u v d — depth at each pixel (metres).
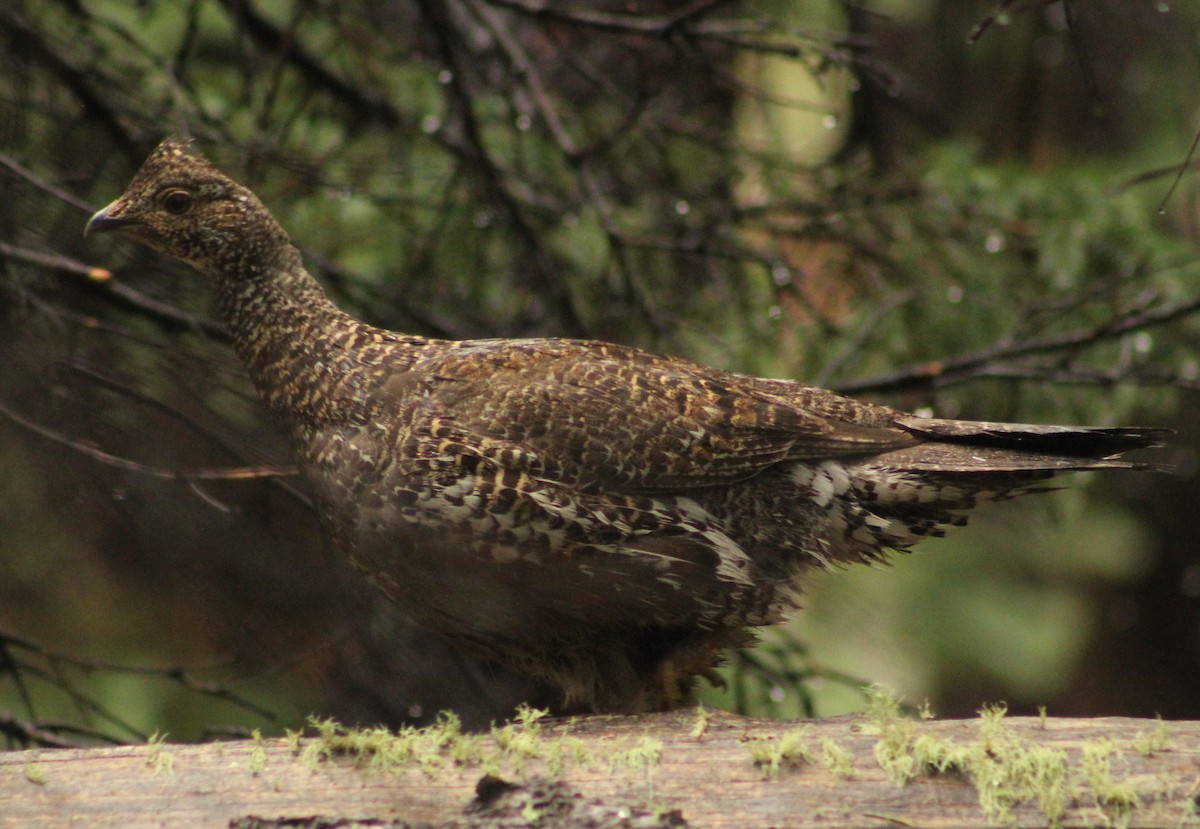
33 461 9.23
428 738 5.68
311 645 9.99
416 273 10.63
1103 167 13.73
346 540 6.67
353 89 11.42
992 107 14.59
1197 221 13.80
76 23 10.16
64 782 5.47
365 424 6.60
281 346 6.89
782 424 6.92
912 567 17.66
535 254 10.40
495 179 10.23
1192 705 19.95
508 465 6.42
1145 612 19.88
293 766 5.54
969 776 5.29
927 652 17.19
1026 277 11.81
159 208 7.01
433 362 6.73
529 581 6.46
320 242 11.17
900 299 10.95
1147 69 13.98
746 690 11.94
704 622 6.68
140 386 9.16
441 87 11.62
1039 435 6.95
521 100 11.48
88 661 8.96
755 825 5.26
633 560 6.47
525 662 6.94
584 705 6.95
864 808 5.27
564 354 6.86
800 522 6.98
